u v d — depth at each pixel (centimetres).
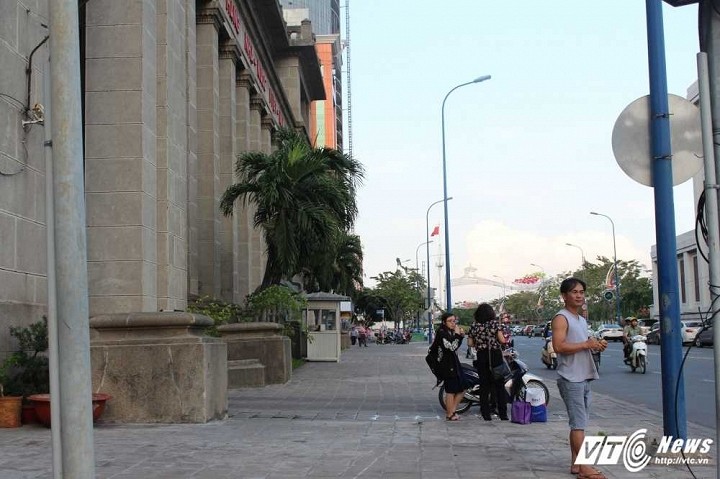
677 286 865
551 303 13225
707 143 615
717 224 609
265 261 3756
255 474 793
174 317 1191
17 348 1260
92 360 1184
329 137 11400
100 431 1098
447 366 1277
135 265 1666
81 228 486
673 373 859
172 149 1920
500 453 934
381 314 8975
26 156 1333
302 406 1544
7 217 1267
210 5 2983
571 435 778
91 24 1717
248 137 3653
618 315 7581
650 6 875
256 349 2139
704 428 1197
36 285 1348
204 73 2986
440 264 11069
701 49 636
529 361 3597
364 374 2577
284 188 2472
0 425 1099
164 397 1180
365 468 830
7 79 1284
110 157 1688
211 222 2956
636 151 874
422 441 1033
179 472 801
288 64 5578
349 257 4647
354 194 2648
